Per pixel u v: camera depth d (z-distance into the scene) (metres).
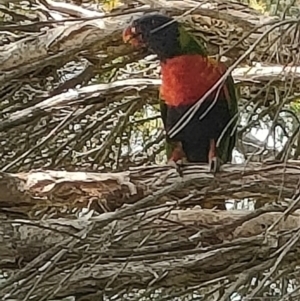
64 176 4.33
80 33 5.19
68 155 5.46
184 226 4.09
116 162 5.64
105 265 4.05
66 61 5.45
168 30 4.76
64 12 5.46
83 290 3.99
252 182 4.09
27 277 3.36
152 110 6.33
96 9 5.90
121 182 4.27
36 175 4.32
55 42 5.13
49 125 5.60
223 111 4.81
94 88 5.55
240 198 4.35
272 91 4.33
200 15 5.28
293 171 4.11
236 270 3.88
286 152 3.16
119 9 5.40
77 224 4.08
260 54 4.87
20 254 4.19
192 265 3.91
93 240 3.55
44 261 3.26
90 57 5.66
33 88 5.93
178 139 4.93
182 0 5.34
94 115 6.07
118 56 5.62
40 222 4.05
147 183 4.27
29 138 5.41
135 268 4.04
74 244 3.17
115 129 5.58
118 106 5.68
